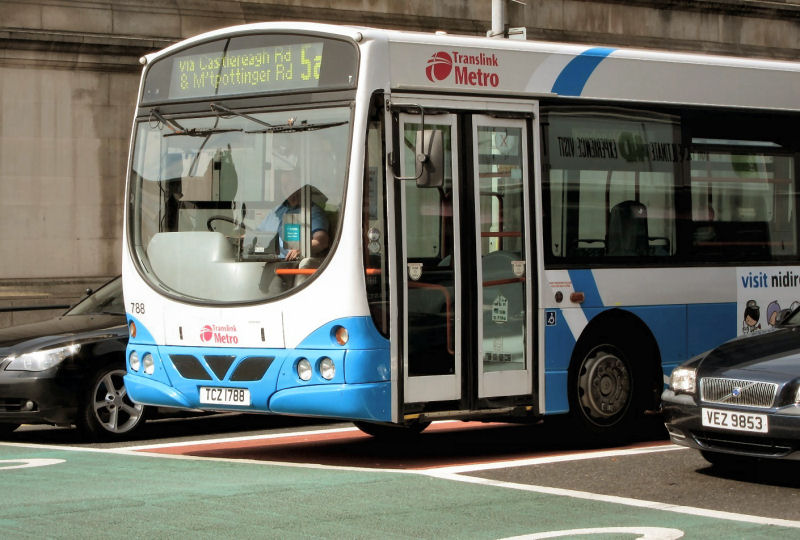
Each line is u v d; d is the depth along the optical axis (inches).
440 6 2102.6
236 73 920.3
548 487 786.2
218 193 917.2
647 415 1198.9
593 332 983.6
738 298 1058.7
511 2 2134.6
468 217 906.1
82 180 1825.8
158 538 631.2
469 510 707.4
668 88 1030.4
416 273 876.0
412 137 880.3
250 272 891.4
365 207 855.7
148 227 951.0
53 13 1796.3
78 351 1059.9
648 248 1011.3
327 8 1999.3
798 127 1107.9
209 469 866.8
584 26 2239.2
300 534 641.0
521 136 943.0
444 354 890.7
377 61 866.1
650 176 1015.0
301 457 948.6
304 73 887.1
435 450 989.8
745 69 1079.6
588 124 982.4
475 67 918.4
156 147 956.6
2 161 1768.0
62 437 1138.7
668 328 1018.1
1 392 1045.2
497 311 919.7
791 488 790.5
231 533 642.8
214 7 1910.7
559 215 959.6
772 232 1085.8
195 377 909.2
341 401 846.5
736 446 799.7
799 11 2500.0
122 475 838.5
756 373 792.3
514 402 929.5
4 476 835.4
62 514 690.8
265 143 897.5
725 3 2404.0
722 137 1059.9
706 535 649.0
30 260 1790.1
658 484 802.8
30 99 1786.4
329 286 853.2
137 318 946.7
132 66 1850.4
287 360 866.8
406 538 633.6
